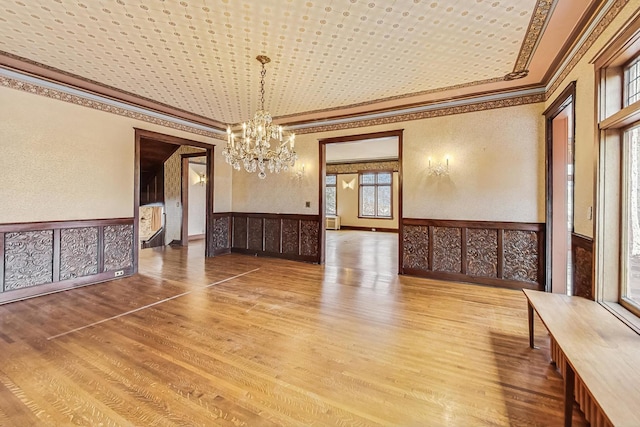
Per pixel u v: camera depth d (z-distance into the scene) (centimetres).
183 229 820
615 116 222
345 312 344
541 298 257
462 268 472
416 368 232
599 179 245
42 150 398
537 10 256
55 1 249
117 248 485
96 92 446
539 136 421
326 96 466
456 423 176
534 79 399
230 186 711
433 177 491
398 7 258
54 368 228
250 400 194
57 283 414
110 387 206
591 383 141
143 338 277
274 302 375
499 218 446
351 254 707
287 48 325
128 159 497
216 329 297
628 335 188
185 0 249
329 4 254
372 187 1256
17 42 313
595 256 249
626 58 224
